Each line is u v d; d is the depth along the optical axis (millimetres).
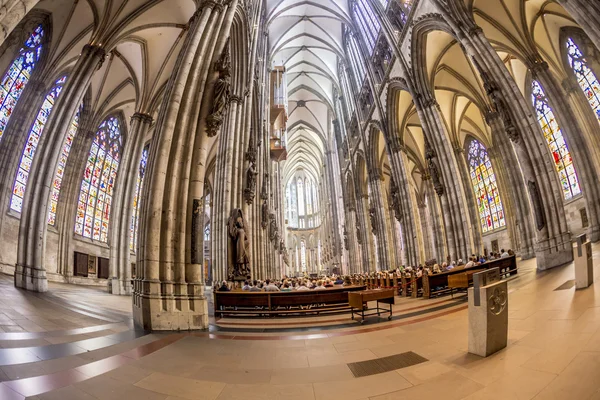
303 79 48469
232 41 17594
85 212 21922
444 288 12398
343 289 10094
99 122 22594
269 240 29016
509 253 13992
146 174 8695
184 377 3809
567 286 7258
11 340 5082
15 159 15906
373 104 28844
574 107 17953
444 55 20984
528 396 2633
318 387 3410
